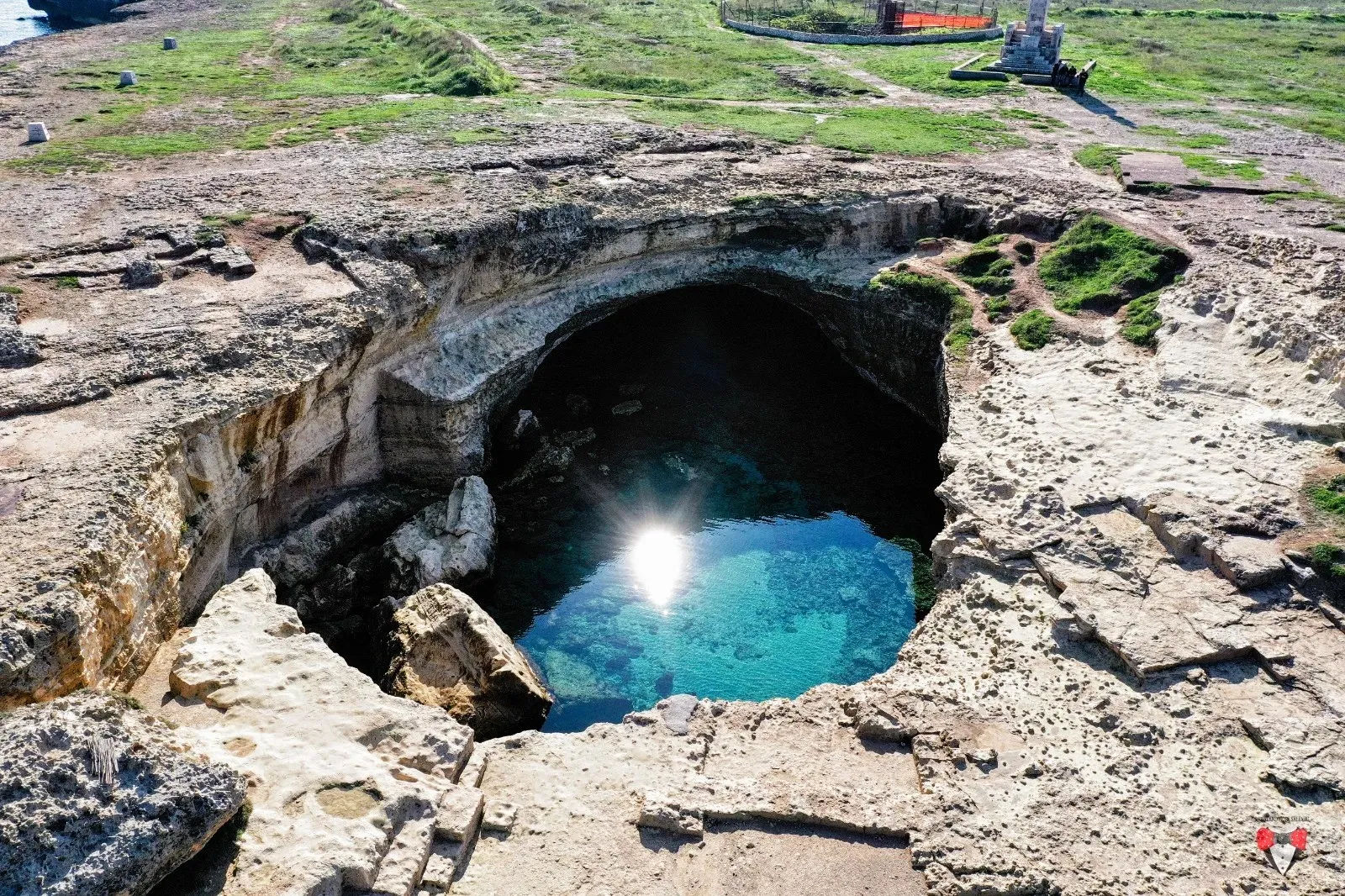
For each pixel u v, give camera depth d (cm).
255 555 2441
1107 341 2964
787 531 2912
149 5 8681
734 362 3806
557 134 4272
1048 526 2239
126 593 1761
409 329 2803
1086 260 3372
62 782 1205
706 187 3734
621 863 1512
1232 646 1886
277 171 3631
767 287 3856
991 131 4722
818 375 3741
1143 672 1861
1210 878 1480
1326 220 3428
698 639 2491
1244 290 2911
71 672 1575
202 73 5556
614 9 7844
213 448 2152
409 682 2164
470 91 5178
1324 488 2220
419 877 1426
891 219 3778
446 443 2891
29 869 1127
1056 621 2012
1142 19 7869
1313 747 1686
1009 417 2683
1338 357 2466
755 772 1711
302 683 1708
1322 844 1523
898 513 2997
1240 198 3709
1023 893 1465
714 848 1547
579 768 1705
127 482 1873
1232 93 5503
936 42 6900
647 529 2916
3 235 2909
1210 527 2141
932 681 1947
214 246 2889
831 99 5422
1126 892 1455
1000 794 1642
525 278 3253
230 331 2411
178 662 1731
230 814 1326
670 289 3756
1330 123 4828
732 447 3312
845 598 2638
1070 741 1756
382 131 4241
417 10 7531
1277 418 2461
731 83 5716
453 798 1541
